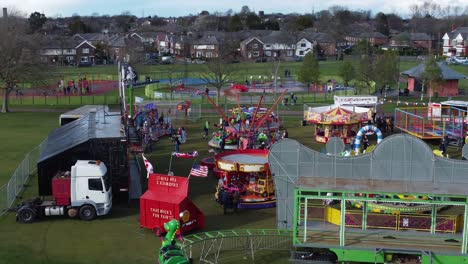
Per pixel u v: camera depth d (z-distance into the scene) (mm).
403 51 174750
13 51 77750
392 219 27109
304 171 28859
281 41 180500
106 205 33500
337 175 28500
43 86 89312
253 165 36812
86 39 183250
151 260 27266
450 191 24656
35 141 57531
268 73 127000
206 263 26375
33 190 39812
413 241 25453
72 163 35906
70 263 26688
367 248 24641
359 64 100875
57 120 72125
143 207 31469
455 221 26641
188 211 30859
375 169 28016
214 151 51250
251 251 27625
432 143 57719
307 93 96875
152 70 137875
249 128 53750
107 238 30312
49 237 30281
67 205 33219
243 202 36375
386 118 64562
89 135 37062
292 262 25219
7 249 28172
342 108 60531
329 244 25062
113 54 170625
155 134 59156
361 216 27406
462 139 55188
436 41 197375
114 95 95812
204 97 89375
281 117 73938
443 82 90812
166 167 46938
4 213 34312
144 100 88312
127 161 36469
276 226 32000
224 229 31969
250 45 178000
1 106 84938
